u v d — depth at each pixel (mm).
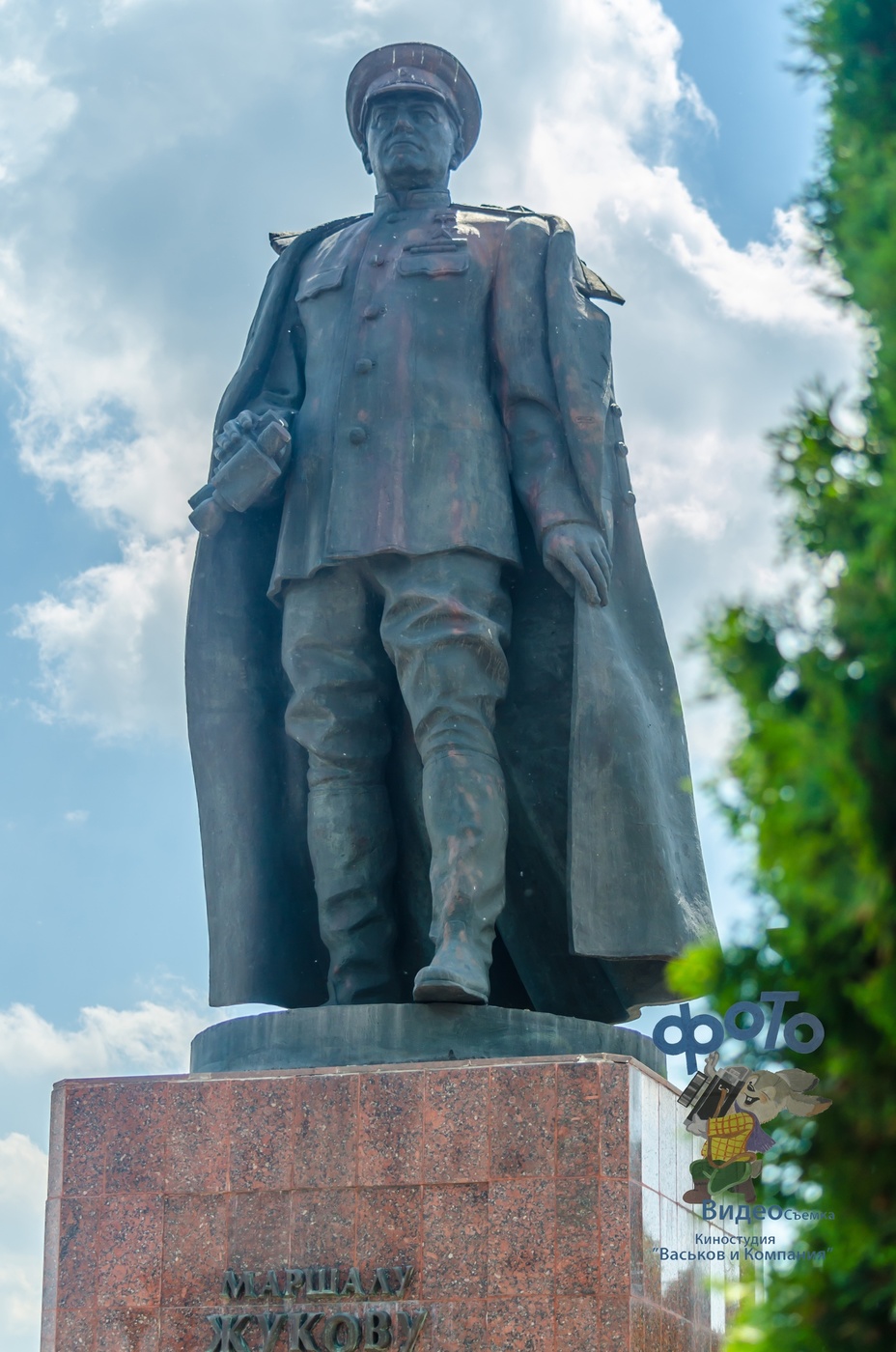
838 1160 7555
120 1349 10406
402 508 11906
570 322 12250
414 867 12422
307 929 12523
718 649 7289
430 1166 10367
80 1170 10766
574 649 11922
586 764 11656
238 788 12453
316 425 12359
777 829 6965
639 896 11602
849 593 7211
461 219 12656
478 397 12211
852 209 7680
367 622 12250
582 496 11969
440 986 11000
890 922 6961
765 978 7586
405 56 12992
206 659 12547
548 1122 10320
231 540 12695
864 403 7688
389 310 12336
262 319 12875
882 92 7926
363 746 12234
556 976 12461
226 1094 10727
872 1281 7391
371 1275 10234
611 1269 10023
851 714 7047
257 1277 10383
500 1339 10016
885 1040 7316
